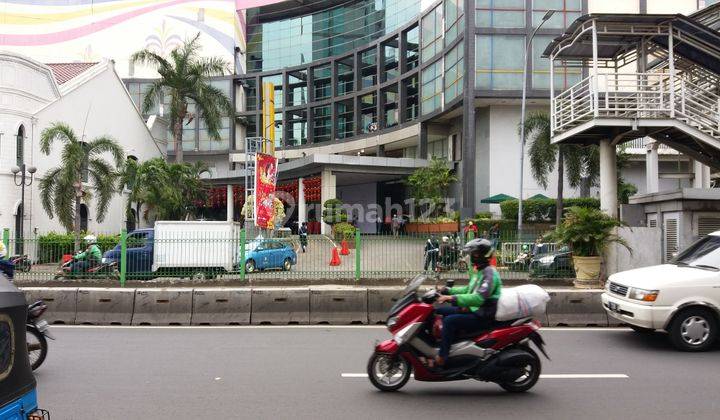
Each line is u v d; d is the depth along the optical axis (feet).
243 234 51.11
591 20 53.83
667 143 58.65
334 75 175.22
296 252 58.18
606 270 47.65
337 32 185.47
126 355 27.81
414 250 53.36
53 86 98.89
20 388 11.43
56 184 79.71
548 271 48.55
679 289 28.40
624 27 54.44
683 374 24.16
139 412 18.88
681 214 54.19
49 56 200.34
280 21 199.31
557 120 63.46
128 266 50.24
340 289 39.22
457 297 20.76
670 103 53.21
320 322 38.29
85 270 49.34
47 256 50.60
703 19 57.62
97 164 83.05
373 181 147.64
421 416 18.70
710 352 28.45
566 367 25.46
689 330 28.43
